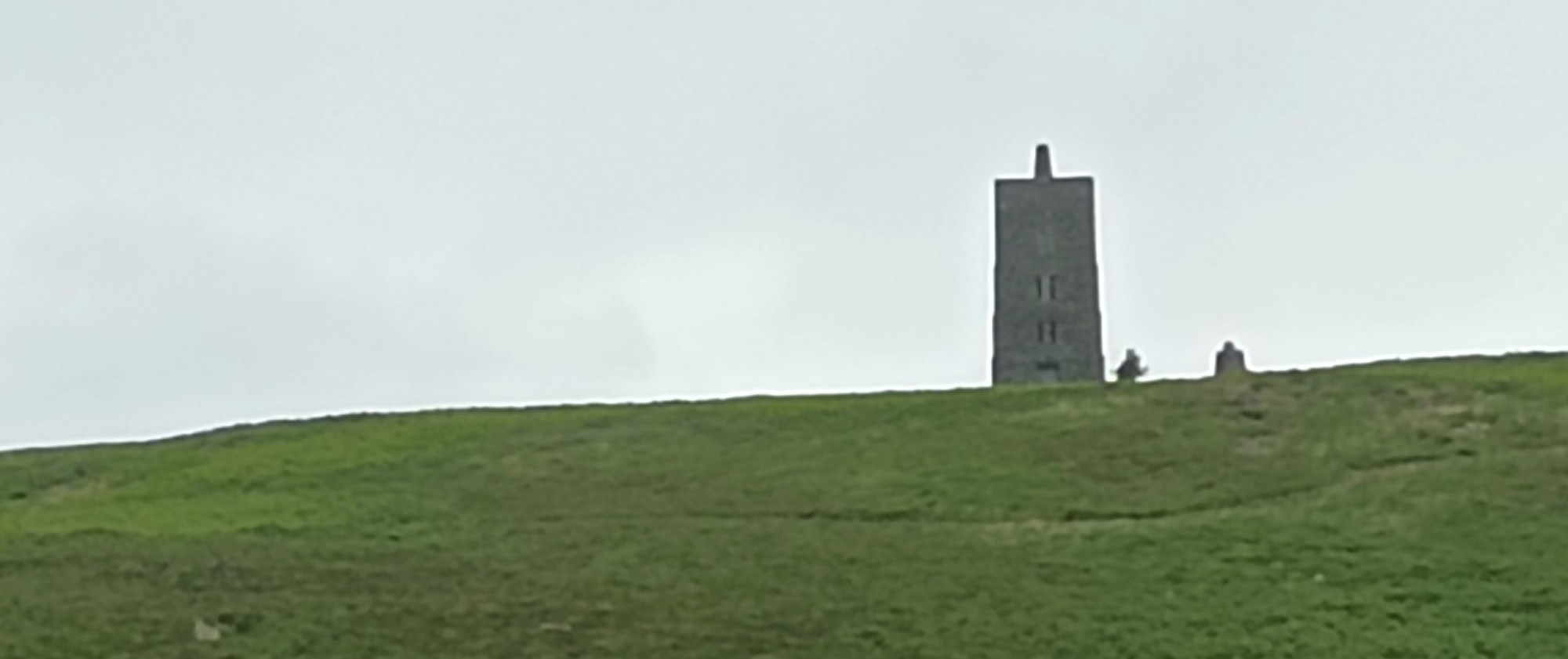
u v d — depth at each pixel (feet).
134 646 183.01
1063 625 185.78
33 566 213.87
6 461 297.33
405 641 183.52
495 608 193.36
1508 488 225.35
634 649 180.96
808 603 193.77
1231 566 203.31
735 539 220.43
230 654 180.24
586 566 209.67
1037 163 379.76
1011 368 369.50
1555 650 176.55
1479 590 192.34
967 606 191.72
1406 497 225.15
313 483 264.52
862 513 233.35
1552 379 276.41
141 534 235.81
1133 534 217.97
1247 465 245.24
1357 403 269.03
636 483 252.01
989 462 252.42
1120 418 269.64
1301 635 181.47
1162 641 180.75
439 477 261.65
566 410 304.50
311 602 196.34
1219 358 335.88
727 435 276.62
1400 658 175.52
